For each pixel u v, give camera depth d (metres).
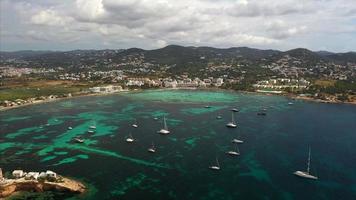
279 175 186.62
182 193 164.50
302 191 167.38
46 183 162.62
